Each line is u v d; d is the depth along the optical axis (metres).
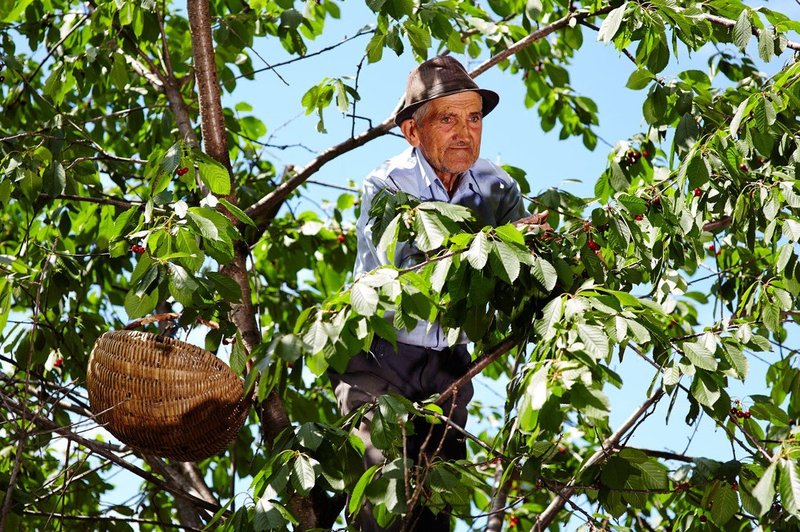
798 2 6.09
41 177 6.98
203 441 5.70
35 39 9.23
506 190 6.48
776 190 5.63
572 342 4.68
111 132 10.12
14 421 5.93
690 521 5.79
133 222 6.02
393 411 4.95
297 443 5.23
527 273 5.47
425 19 7.33
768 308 5.96
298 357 4.70
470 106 6.19
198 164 6.04
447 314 5.52
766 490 4.55
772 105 5.53
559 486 5.68
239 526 4.95
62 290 7.46
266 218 8.74
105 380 5.46
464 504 4.91
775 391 7.80
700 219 5.97
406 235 5.17
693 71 7.10
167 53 8.55
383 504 5.07
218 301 5.86
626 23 6.25
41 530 8.11
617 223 5.48
